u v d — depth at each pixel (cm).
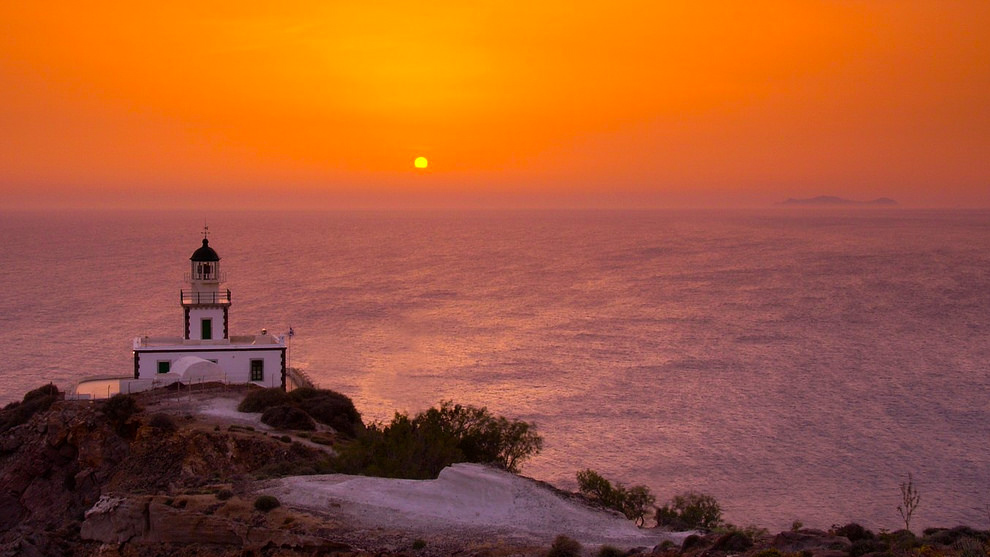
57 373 13562
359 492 4034
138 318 19550
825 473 9494
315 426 6259
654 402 12569
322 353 15888
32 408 6438
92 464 5669
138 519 3941
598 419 11594
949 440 10756
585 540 3516
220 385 7175
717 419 11675
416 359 15525
